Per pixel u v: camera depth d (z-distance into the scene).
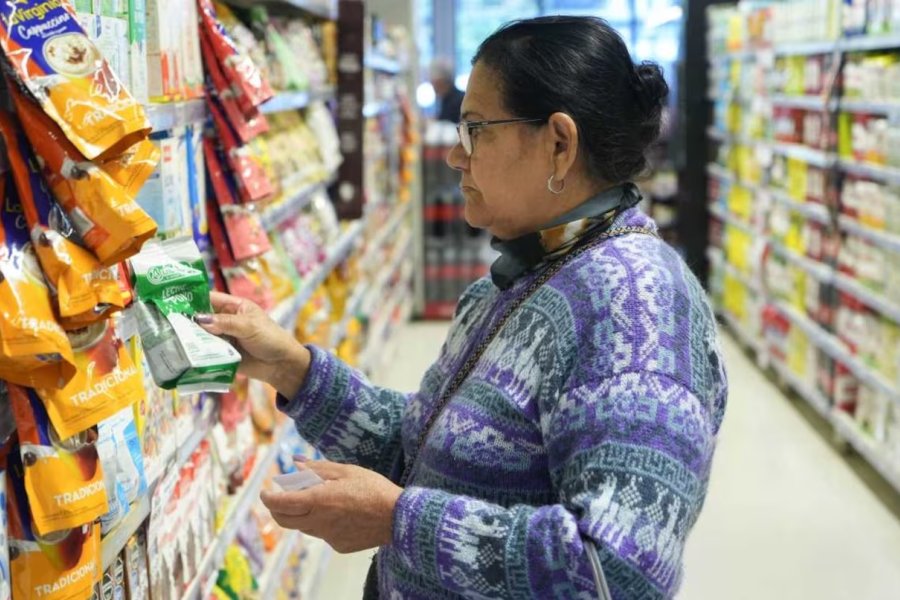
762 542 4.34
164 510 1.95
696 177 8.47
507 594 1.35
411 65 8.51
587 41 1.54
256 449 2.96
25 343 1.16
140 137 1.30
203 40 2.34
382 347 6.51
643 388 1.36
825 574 4.07
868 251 4.99
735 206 7.61
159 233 1.97
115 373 1.34
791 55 6.32
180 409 2.11
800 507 4.69
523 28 1.57
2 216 1.20
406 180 7.84
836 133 5.38
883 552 4.26
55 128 1.24
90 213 1.25
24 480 1.26
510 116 1.54
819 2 5.65
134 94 1.82
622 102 1.54
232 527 2.46
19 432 1.23
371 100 5.77
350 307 4.72
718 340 1.52
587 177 1.57
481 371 1.54
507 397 1.48
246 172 2.47
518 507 1.39
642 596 1.31
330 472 1.49
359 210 4.83
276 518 1.49
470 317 1.76
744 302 7.53
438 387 1.73
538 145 1.54
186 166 2.21
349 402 1.88
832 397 5.54
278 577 3.01
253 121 2.51
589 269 1.49
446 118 9.17
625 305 1.42
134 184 1.36
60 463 1.25
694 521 1.44
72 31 1.26
